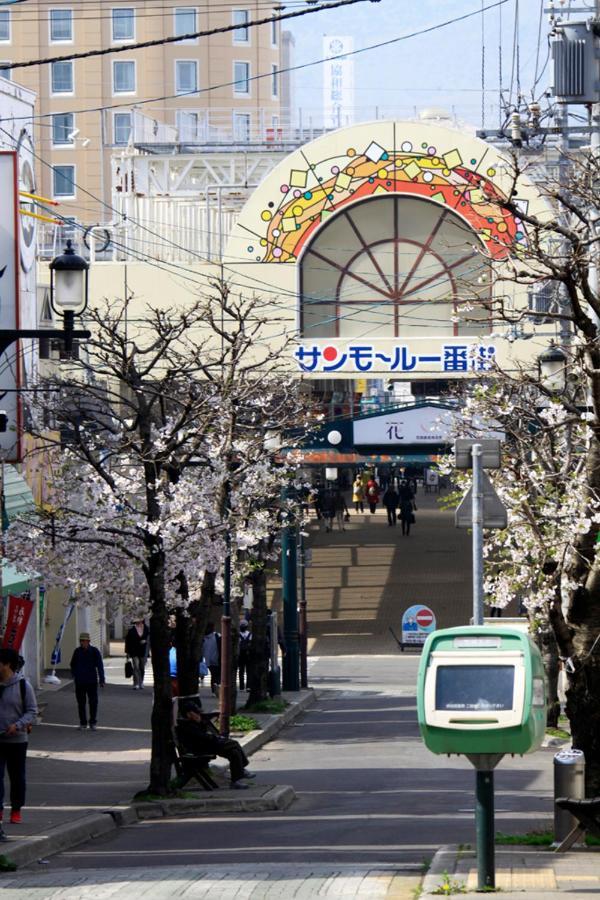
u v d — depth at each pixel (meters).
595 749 18.27
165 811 23.78
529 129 30.17
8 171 25.33
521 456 24.19
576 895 13.57
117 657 55.38
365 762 31.25
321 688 48.38
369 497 87.56
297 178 57.66
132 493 26.36
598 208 18.94
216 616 56.16
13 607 29.61
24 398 29.27
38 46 122.88
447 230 56.97
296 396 41.19
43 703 39.81
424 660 13.56
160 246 60.38
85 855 18.97
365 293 57.62
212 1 123.75
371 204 57.31
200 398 27.75
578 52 22.50
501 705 13.24
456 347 57.09
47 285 44.72
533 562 25.78
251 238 57.81
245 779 26.16
